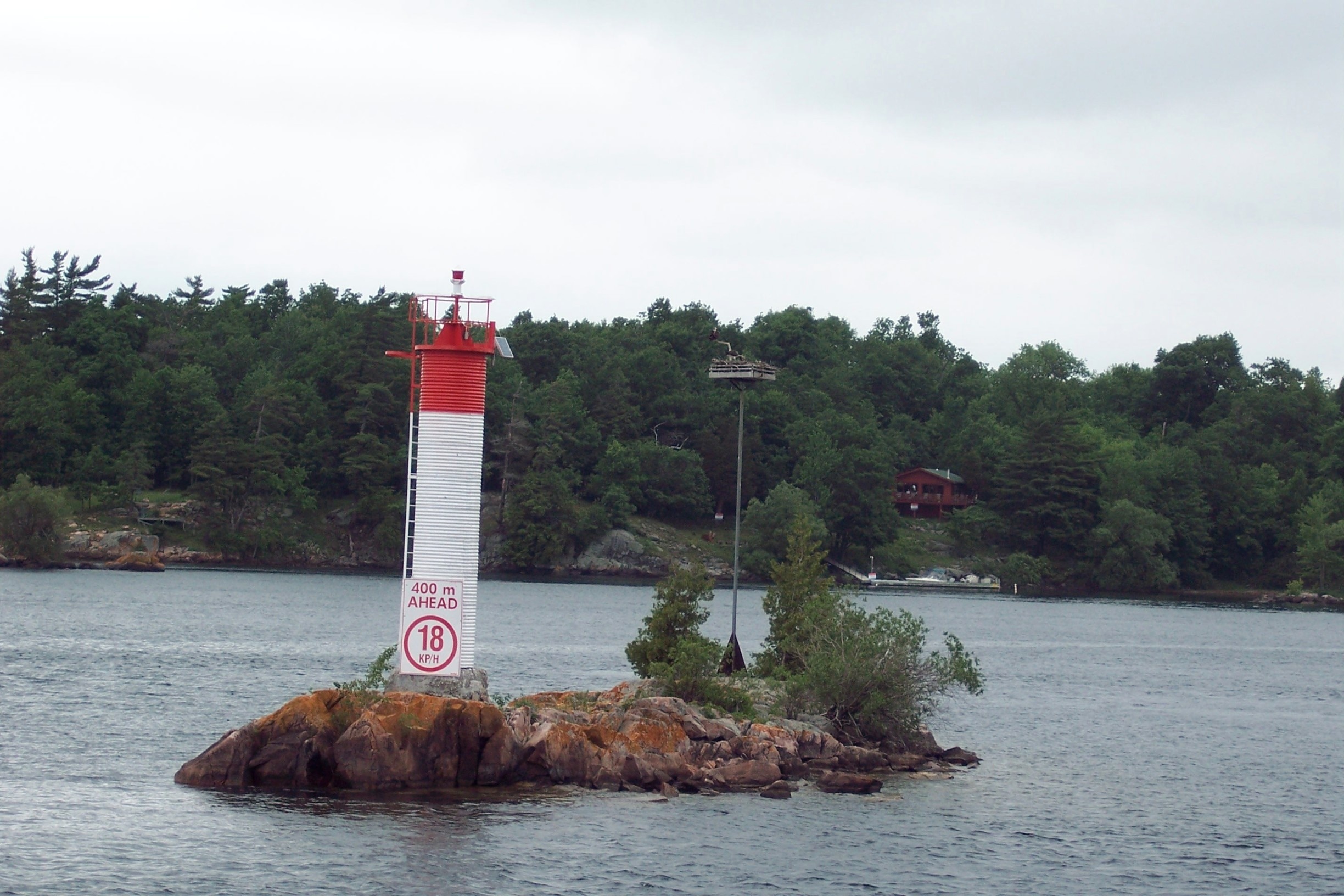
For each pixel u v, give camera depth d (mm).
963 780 54375
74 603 121562
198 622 110500
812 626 61844
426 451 47094
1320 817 50938
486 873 37969
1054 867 41875
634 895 37031
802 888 38406
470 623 47594
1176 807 51562
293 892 35781
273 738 45938
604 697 55625
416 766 45625
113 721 59406
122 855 38156
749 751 51312
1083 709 80188
